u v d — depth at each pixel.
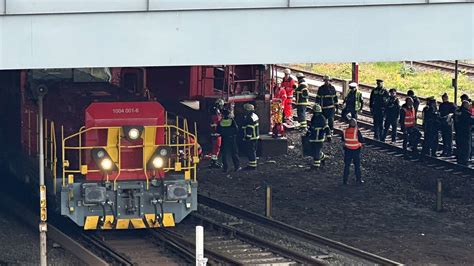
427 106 57.62
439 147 60.47
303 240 42.47
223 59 37.56
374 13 38.12
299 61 37.97
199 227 34.28
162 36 37.12
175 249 40.84
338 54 38.12
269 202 46.59
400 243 42.56
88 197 40.53
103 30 36.78
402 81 82.75
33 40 36.38
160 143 41.75
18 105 48.12
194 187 41.78
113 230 44.19
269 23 37.66
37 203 48.28
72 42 36.62
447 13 38.41
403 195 50.91
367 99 74.44
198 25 37.28
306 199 50.09
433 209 48.31
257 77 60.53
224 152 55.25
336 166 56.97
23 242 42.53
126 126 40.66
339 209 48.25
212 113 58.72
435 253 41.12
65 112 43.16
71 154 42.66
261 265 38.81
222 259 39.44
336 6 37.81
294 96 71.19
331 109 62.50
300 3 37.69
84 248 39.88
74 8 36.44
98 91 44.94
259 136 59.94
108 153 41.06
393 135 61.28
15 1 35.97
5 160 51.78
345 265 39.06
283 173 55.44
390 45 38.31
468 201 49.81
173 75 60.25
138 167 41.53
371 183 53.31
